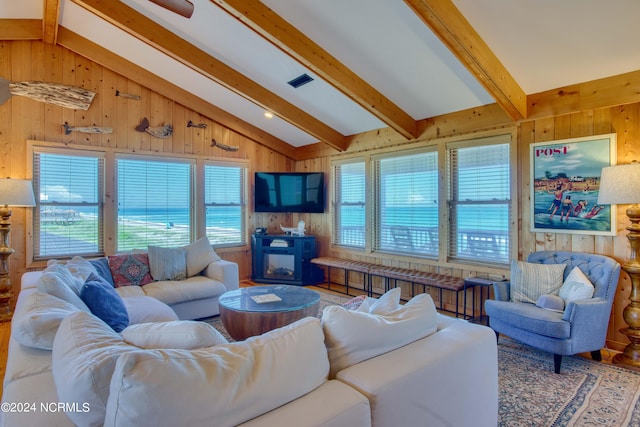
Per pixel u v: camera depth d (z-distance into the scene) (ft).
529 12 8.52
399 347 4.96
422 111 14.33
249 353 3.59
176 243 17.37
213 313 12.84
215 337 4.17
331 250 19.47
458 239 14.07
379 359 4.57
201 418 2.91
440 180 14.32
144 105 16.26
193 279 13.03
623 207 9.87
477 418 5.36
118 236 15.70
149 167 16.56
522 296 10.39
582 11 8.20
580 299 9.14
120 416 2.71
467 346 5.19
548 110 11.18
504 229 12.62
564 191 10.91
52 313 5.41
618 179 8.90
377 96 13.42
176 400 2.83
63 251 14.55
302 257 18.67
